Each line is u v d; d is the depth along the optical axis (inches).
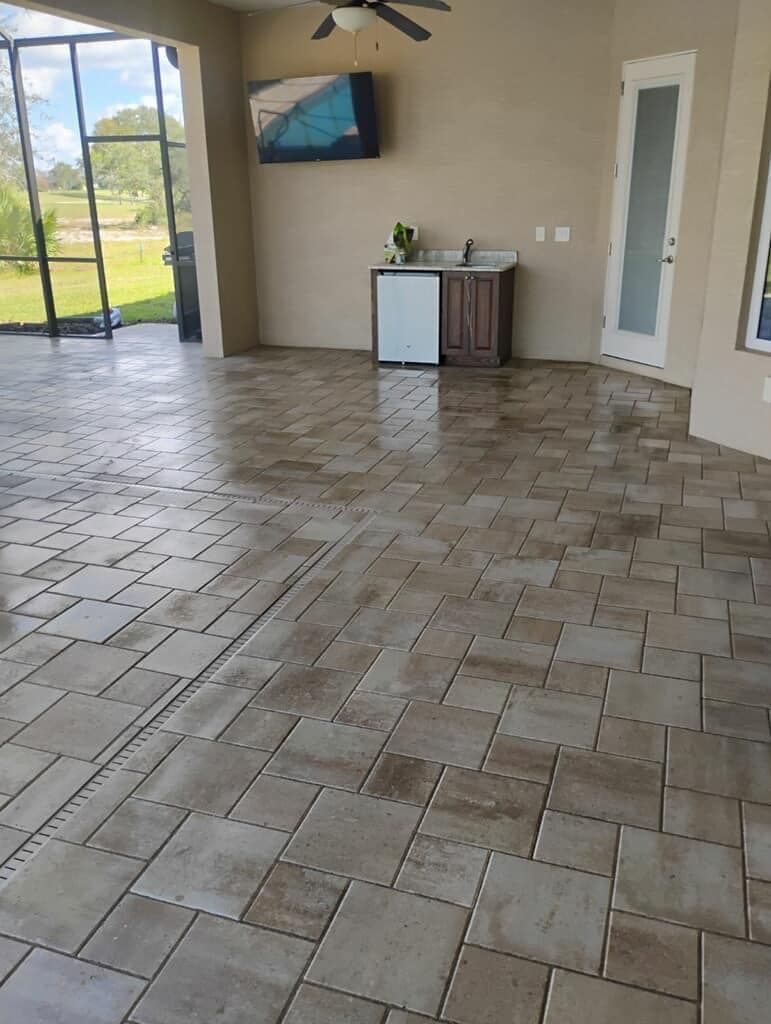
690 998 63.2
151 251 351.3
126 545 144.4
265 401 239.9
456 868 75.3
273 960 66.6
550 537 145.5
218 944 68.1
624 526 149.9
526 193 272.4
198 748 91.9
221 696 101.3
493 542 143.6
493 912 70.7
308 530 149.8
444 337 277.4
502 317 273.1
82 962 66.7
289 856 76.9
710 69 220.8
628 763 88.6
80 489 171.6
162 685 103.9
